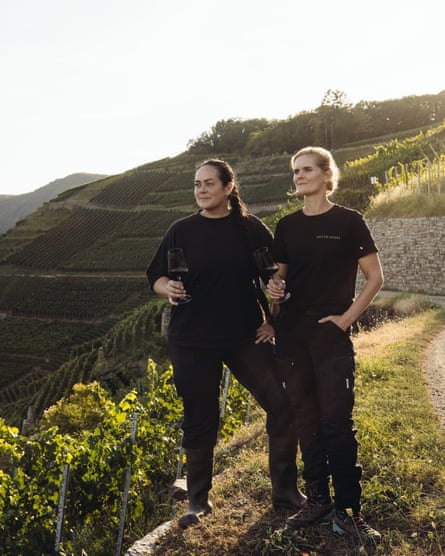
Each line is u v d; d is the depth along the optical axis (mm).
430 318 13258
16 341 74938
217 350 3438
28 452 4520
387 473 3648
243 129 159625
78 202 125062
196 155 156125
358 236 3100
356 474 3039
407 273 22672
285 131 133625
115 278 85625
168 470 5457
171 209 109500
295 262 3189
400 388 6297
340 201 37906
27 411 43562
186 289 3430
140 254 93000
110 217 112875
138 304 76750
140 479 4910
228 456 4945
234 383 6727
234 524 3369
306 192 3170
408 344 9516
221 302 3410
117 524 4684
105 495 4645
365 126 132000
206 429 3537
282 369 3256
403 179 28922
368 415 5055
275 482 3459
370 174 41844
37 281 91000
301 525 3178
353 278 3186
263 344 3516
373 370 7246
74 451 4543
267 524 3309
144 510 4828
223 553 3086
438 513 3111
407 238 22641
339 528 3072
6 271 100750
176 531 3463
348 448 3014
